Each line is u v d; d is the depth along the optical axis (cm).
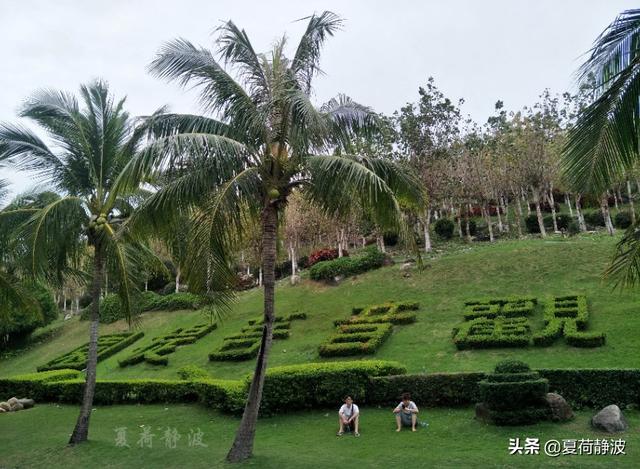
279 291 3166
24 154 1418
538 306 2130
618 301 1995
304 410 1520
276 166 1109
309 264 3881
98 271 1441
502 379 1195
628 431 1059
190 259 970
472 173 3791
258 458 1052
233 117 1124
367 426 1295
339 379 1502
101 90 1462
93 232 1433
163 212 1037
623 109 759
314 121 954
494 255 2822
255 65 1136
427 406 1415
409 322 2244
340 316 2541
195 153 976
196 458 1107
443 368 1692
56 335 3662
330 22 1140
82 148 1420
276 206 1120
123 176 975
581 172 775
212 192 1034
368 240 4512
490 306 2194
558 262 2538
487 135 4262
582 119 780
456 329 1983
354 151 1232
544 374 1295
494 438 1092
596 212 4119
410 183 1166
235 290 1038
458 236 4294
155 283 4241
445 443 1098
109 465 1140
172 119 1131
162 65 1128
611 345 1625
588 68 771
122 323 3419
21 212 1469
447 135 3431
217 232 973
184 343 2642
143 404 1883
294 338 2366
